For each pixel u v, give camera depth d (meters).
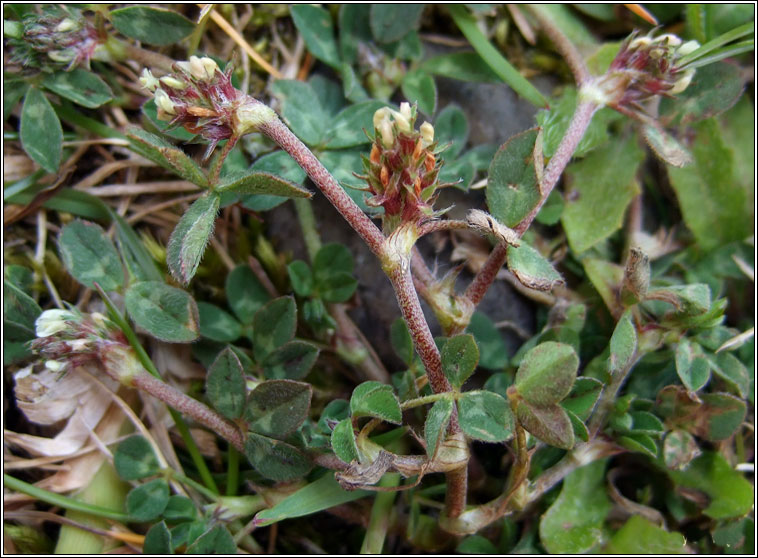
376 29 0.09
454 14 0.09
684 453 0.08
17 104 0.09
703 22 0.09
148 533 0.08
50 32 0.08
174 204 0.09
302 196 0.06
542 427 0.06
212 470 0.09
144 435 0.08
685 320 0.08
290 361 0.08
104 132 0.09
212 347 0.09
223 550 0.08
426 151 0.06
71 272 0.08
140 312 0.07
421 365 0.08
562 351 0.06
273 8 0.09
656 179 0.10
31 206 0.09
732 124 0.09
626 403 0.08
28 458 0.09
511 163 0.07
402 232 0.06
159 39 0.09
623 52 0.08
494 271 0.07
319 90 0.09
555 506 0.08
